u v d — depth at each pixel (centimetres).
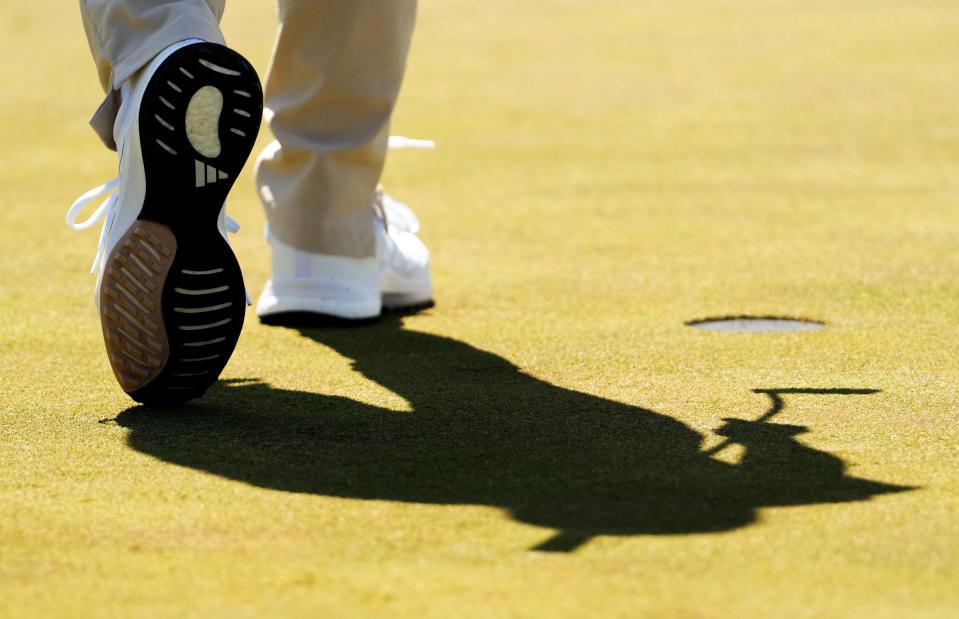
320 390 1137
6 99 3344
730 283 1557
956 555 754
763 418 1034
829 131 2777
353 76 1359
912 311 1407
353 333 1357
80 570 739
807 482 882
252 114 1008
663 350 1262
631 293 1516
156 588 713
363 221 1384
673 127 2878
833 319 1380
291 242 1387
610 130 2859
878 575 728
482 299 1503
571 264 1681
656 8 5272
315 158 1362
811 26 4597
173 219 997
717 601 692
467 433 1004
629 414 1051
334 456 948
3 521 817
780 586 712
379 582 718
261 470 916
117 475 905
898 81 3425
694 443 971
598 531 795
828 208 2038
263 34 4441
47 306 1462
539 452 953
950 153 2506
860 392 1109
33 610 686
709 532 793
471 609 681
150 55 1016
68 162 2520
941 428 1002
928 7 4978
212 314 1013
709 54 4031
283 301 1388
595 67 3825
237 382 1165
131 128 1000
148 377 1027
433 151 2633
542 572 730
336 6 1328
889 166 2395
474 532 795
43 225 1950
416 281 1459
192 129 987
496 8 5381
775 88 3394
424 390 1133
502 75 3694
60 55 4197
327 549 768
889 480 884
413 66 3888
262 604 690
